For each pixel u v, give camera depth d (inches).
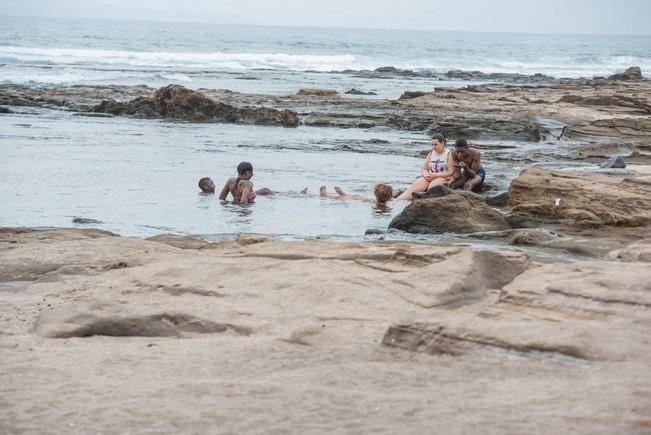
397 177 1255.5
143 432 268.4
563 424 260.4
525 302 436.8
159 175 1213.7
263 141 1712.6
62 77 3508.9
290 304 487.8
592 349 336.5
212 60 5516.7
